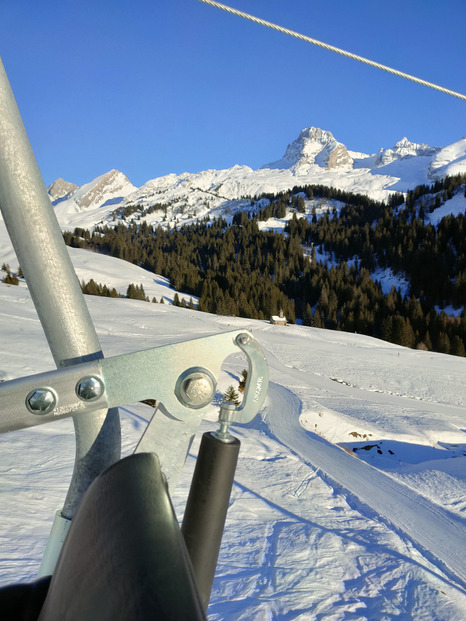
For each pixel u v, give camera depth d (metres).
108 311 50.28
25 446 6.24
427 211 163.00
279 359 38.09
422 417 23.53
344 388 30.53
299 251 149.12
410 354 47.34
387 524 6.62
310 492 7.14
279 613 3.43
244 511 5.68
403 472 14.05
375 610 3.72
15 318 31.28
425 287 119.69
